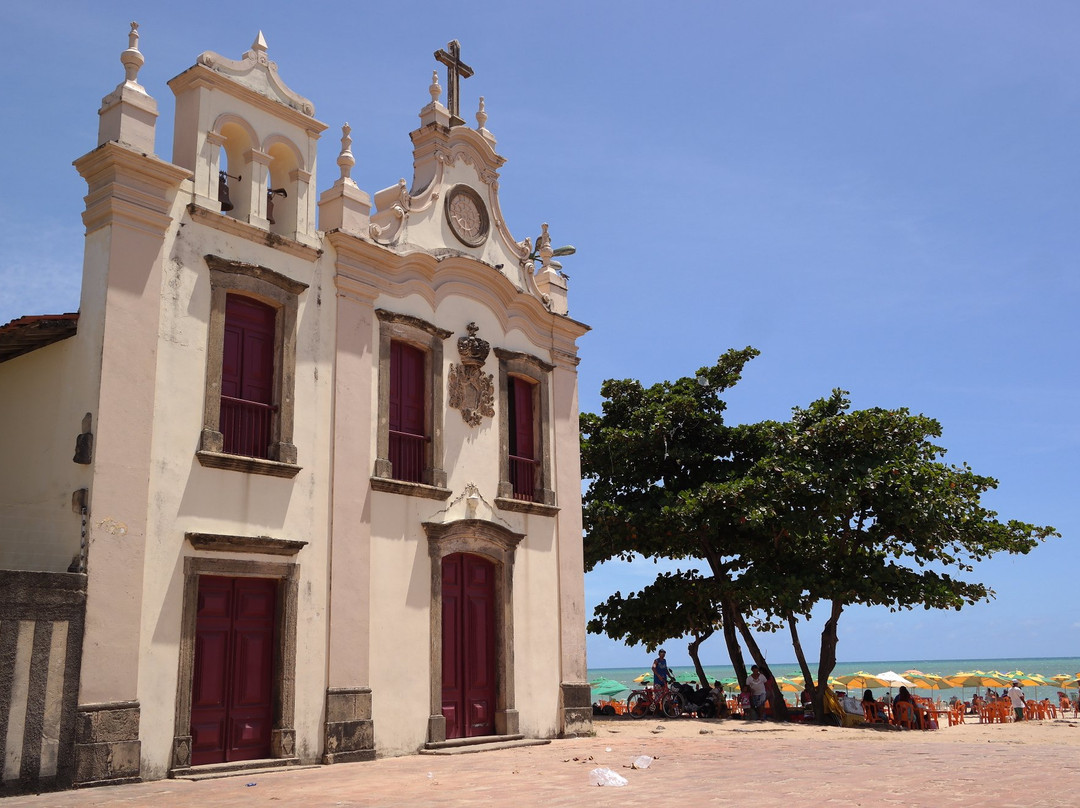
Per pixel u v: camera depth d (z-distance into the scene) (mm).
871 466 25219
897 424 25891
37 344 14148
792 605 24484
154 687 13141
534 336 21141
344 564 15898
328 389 16375
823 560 25500
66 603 12328
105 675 12547
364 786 12078
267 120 16297
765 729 22172
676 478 27312
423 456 18078
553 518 20641
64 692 12109
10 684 11602
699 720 24234
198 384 14422
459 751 16469
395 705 16297
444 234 19438
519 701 18734
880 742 18500
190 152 15109
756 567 26016
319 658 15328
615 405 28641
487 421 19391
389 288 17781
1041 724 29719
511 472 20156
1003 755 15078
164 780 12859
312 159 16938
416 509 17438
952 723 30250
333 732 15133
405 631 16750
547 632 19812
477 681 18203
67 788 11930
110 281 13516
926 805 9367
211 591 14336
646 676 38219
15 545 13688
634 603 26844
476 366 19281
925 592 24656
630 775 12883
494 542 18844
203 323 14648
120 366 13406
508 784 12008
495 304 20172
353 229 17219
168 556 13617
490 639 18688
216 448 14406
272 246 15898
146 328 13812
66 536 13000
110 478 13055
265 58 16453
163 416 13883
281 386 15594
